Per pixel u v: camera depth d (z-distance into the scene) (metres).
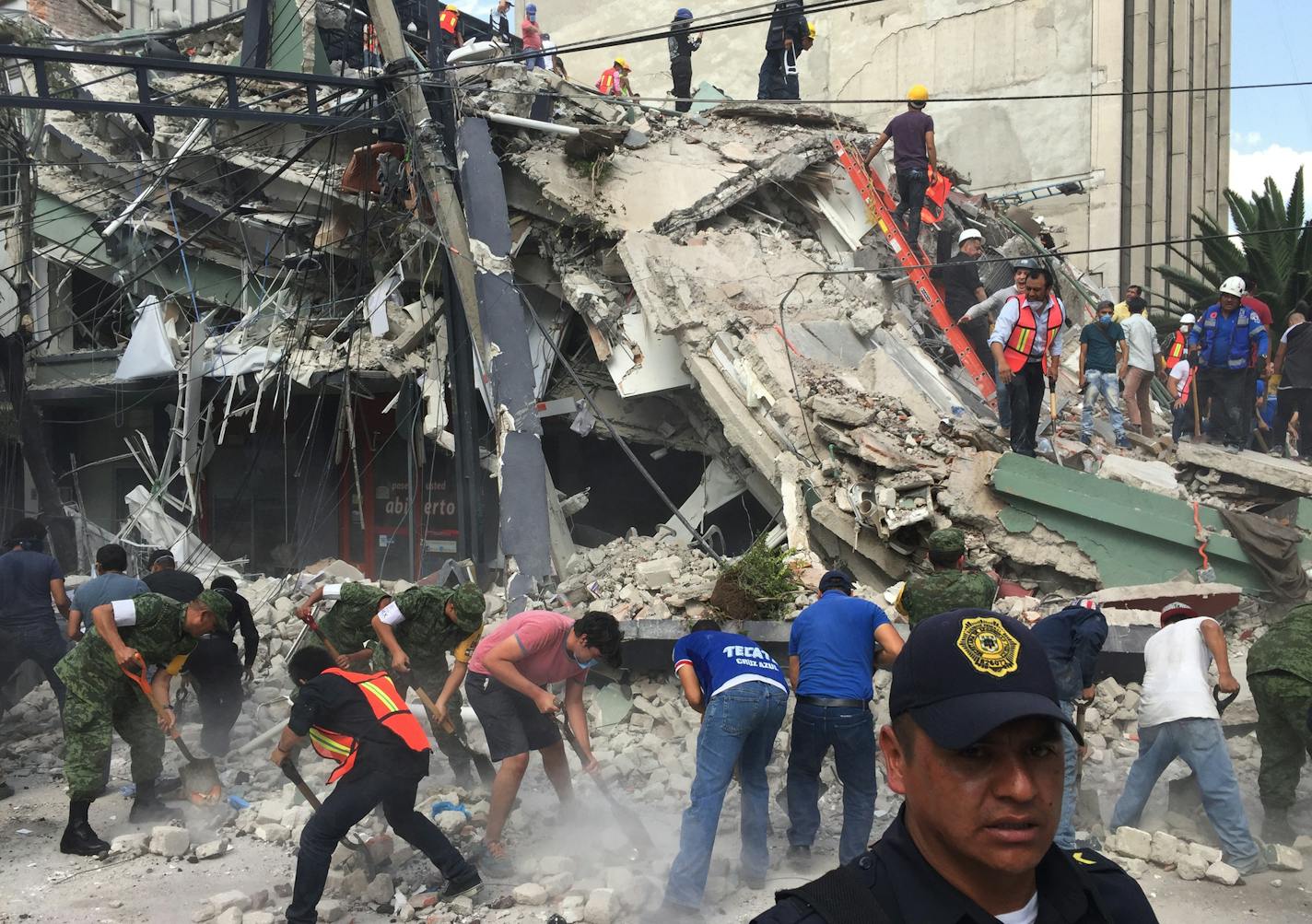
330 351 13.98
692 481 14.48
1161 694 5.55
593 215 12.45
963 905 1.62
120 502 16.98
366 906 5.19
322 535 15.45
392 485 15.22
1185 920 4.80
